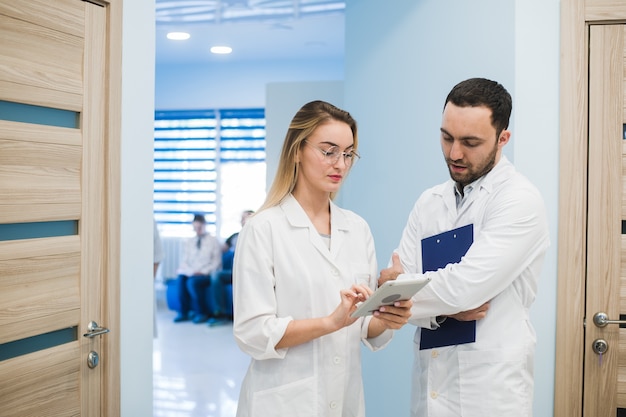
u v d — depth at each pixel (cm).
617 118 254
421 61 297
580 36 253
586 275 256
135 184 241
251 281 163
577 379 257
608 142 254
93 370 225
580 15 253
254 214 171
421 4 297
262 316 159
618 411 256
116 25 228
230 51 718
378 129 324
